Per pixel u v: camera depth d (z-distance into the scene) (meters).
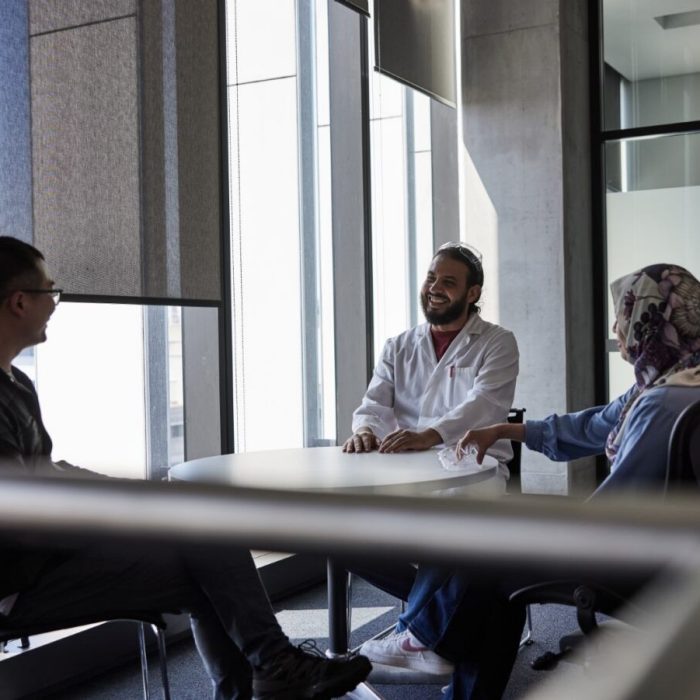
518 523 0.14
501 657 2.33
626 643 0.10
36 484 0.19
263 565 3.90
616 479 1.98
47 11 3.02
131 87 3.34
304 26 5.09
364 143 5.12
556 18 5.73
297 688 2.21
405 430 2.84
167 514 0.17
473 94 5.97
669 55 5.96
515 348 3.20
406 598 2.74
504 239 5.91
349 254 5.16
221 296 3.78
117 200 3.28
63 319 4.12
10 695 2.71
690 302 2.16
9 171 2.89
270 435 4.96
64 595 1.98
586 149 6.11
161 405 4.16
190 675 3.08
